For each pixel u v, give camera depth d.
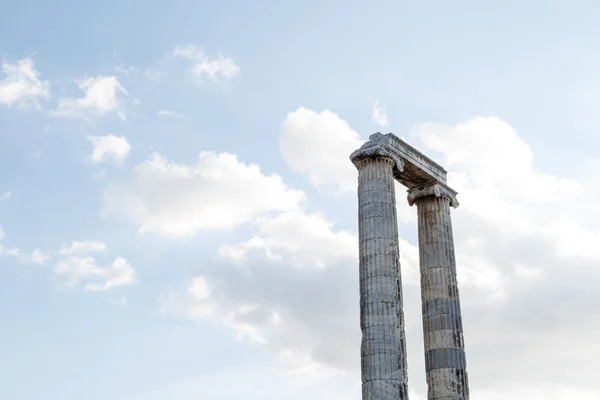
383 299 41.06
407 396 39.94
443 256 46.91
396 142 45.72
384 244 42.25
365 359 40.31
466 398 43.97
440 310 45.56
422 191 48.41
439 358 44.50
